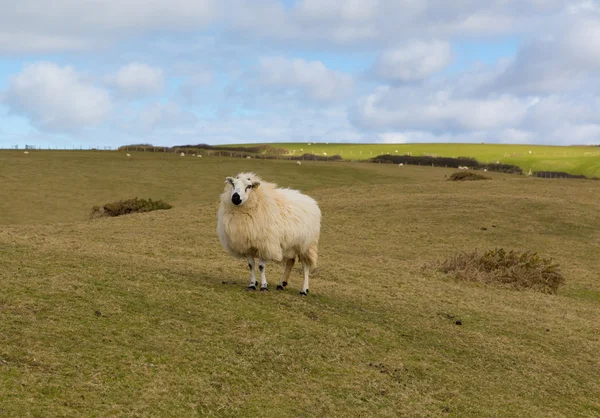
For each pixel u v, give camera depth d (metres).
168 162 89.94
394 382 10.79
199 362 9.96
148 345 10.22
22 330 9.82
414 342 13.16
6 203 56.16
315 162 102.12
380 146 194.12
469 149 181.50
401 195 46.78
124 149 119.06
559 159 144.88
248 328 11.80
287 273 15.73
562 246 33.38
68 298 11.75
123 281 13.72
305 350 11.31
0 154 90.81
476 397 10.86
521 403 10.90
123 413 7.97
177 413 8.31
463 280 22.55
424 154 168.25
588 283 25.44
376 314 14.73
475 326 15.30
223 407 8.75
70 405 7.92
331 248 30.86
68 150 107.19
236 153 129.88
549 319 17.25
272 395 9.43
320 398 9.59
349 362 11.30
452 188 51.69
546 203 41.97
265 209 14.15
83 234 29.94
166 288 13.62
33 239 21.08
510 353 13.50
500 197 44.03
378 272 22.20
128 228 33.31
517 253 25.38
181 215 38.81
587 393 12.05
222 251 26.12
